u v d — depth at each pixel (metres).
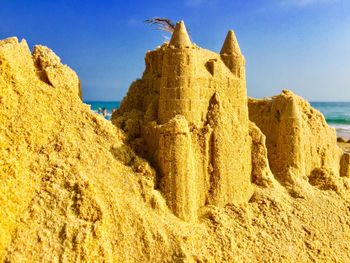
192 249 0.51
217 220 0.56
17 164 0.46
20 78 0.51
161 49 0.65
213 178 0.59
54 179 0.48
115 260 0.46
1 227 0.42
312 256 0.59
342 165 0.92
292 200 0.67
